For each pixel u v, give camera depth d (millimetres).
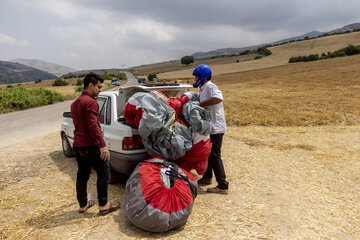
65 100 27438
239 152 6215
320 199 3762
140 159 3773
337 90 22547
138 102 3582
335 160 5500
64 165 5449
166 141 3521
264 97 20672
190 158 3768
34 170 5164
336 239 2799
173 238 2838
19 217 3342
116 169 3984
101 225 3113
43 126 11047
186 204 2992
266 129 9047
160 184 2982
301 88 26250
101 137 3020
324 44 113500
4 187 4340
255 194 3945
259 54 135125
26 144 7613
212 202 3691
